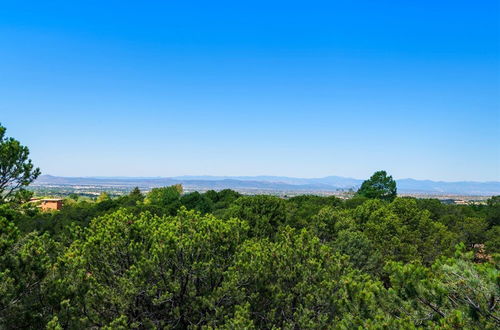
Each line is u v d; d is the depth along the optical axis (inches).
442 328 280.5
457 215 1893.5
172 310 505.4
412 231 1234.6
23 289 399.2
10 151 579.2
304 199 2551.7
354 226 1221.7
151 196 3245.6
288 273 540.7
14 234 429.4
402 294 324.8
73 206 2600.9
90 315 470.6
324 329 495.8
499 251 1283.2
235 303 519.2
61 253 513.7
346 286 392.8
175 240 502.3
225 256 554.9
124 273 505.4
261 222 1184.8
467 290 294.5
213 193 2918.3
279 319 526.9
